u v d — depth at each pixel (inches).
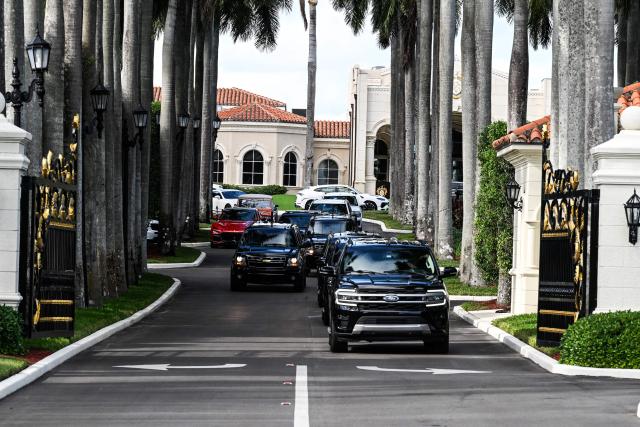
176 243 3801.7
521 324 1705.2
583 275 1321.4
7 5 1606.8
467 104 2726.4
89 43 2106.3
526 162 1919.3
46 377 1146.7
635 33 3420.3
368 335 1424.7
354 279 1470.2
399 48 5093.5
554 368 1222.3
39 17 1736.0
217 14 4645.7
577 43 1588.3
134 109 2581.2
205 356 1375.5
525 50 2351.1
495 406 965.2
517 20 2353.6
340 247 1948.8
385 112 6353.3
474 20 2746.1
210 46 4842.5
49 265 1391.5
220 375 1175.6
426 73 3912.4
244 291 2640.3
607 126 1471.5
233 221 4101.9
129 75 2576.3
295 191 7003.0
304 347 1519.4
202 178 5002.5
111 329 1660.9
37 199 1348.4
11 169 1326.3
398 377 1170.6
